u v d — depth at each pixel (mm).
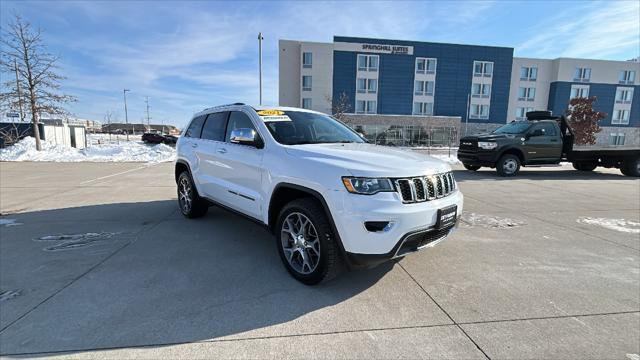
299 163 3207
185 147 5457
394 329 2537
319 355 2232
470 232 5086
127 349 2248
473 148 11711
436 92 45031
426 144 41656
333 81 43500
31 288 3068
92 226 5086
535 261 3936
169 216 5715
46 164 15359
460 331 2521
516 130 11820
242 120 4270
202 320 2605
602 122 48344
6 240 4414
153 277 3334
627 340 2439
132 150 21469
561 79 47062
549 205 7051
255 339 2389
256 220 3822
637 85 48125
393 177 2850
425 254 4094
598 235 5000
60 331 2424
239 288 3137
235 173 4141
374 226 2771
